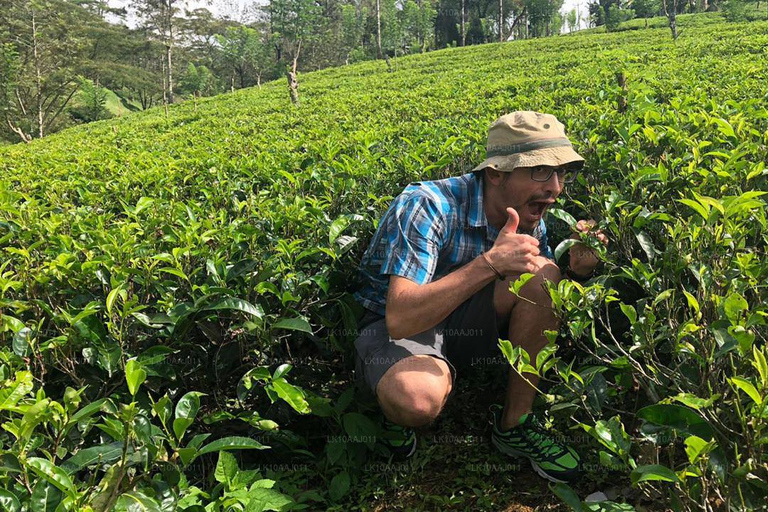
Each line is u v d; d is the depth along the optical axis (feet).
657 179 9.46
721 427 5.64
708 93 20.27
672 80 25.12
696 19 126.72
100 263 9.03
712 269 6.91
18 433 5.30
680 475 4.77
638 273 7.11
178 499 6.14
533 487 7.88
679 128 11.85
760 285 6.46
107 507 5.06
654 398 6.20
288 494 7.79
